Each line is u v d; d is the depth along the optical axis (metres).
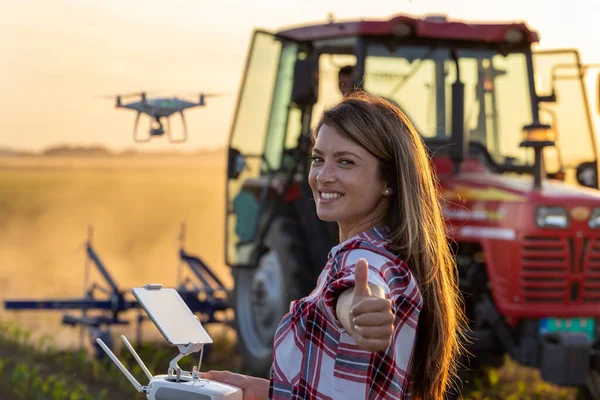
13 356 9.18
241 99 8.50
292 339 2.20
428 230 2.27
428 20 7.69
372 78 7.26
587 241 6.80
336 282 2.02
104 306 9.25
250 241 8.31
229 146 8.56
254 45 8.39
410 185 2.24
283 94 8.16
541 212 6.74
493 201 6.96
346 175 2.23
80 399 7.37
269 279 8.30
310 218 7.67
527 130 6.88
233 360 9.26
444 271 2.31
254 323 8.61
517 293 6.75
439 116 7.27
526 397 7.70
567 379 6.53
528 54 7.62
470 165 7.39
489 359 7.89
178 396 2.39
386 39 7.22
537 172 6.90
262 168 8.36
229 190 8.64
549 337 6.74
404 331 2.16
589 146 7.88
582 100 7.84
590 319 6.86
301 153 7.70
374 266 2.11
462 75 7.59
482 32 7.35
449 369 2.56
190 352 2.46
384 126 2.23
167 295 2.57
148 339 9.84
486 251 6.96
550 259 6.77
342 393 2.11
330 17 7.68
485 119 7.61
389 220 2.27
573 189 7.05
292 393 2.17
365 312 1.80
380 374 2.11
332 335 2.13
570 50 7.79
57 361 8.95
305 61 6.89
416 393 2.32
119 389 8.00
